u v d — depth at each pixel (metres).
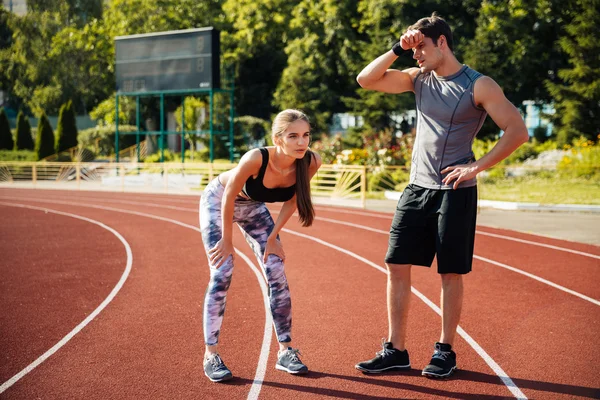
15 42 51.56
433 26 3.88
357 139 26.38
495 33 28.91
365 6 31.41
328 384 3.88
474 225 4.03
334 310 5.70
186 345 4.67
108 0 52.34
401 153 21.56
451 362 4.01
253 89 39.41
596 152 20.12
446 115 3.89
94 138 39.31
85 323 5.30
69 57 47.62
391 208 16.08
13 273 7.61
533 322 5.25
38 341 4.78
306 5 33.81
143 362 4.29
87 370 4.13
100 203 18.80
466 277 7.15
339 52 33.25
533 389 3.78
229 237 4.00
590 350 4.50
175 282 7.03
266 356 4.42
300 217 4.09
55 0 49.56
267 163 3.87
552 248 9.24
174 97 39.16
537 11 29.47
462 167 3.80
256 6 35.56
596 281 6.91
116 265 8.15
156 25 37.72
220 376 3.90
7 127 36.66
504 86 28.84
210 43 26.23
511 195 17.00
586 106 24.89
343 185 18.86
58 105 48.97
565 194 16.58
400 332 4.14
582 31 25.00
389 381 3.92
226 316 5.50
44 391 3.76
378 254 8.88
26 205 18.25
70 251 9.37
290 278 7.18
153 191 23.92
